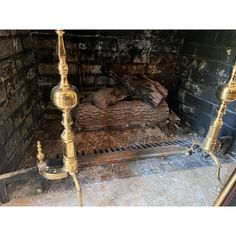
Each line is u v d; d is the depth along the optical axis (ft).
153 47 5.04
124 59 5.05
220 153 4.18
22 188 3.15
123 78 4.74
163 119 4.96
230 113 4.03
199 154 4.13
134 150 3.95
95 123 4.58
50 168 2.62
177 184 3.43
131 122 4.81
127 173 3.59
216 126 3.15
